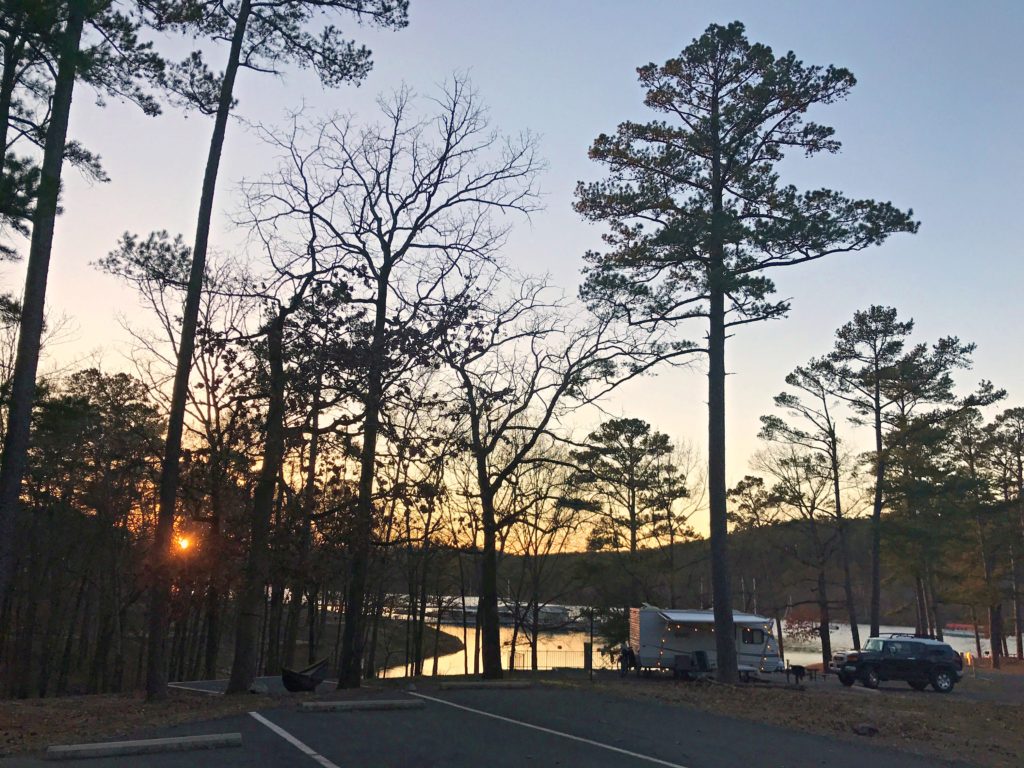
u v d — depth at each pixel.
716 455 24.20
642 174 24.22
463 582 40.66
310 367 19.41
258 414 20.19
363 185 21.31
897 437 43.31
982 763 12.41
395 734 12.50
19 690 39.22
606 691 20.00
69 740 11.80
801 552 51.25
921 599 54.97
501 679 25.02
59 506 38.47
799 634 49.81
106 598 40.62
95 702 18.62
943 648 32.03
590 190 24.11
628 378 25.33
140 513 38.19
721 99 24.25
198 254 19.12
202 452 20.81
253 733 12.34
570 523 41.06
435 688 19.91
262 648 40.81
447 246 21.67
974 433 56.88
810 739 13.91
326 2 19.28
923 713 18.48
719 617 23.92
